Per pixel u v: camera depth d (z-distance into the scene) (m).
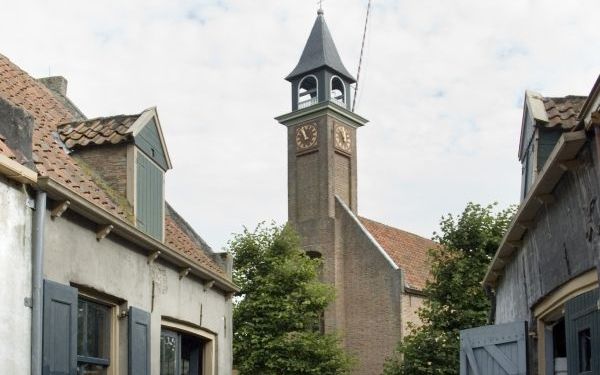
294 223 42.50
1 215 7.51
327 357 28.97
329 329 38.28
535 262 9.38
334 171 42.84
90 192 10.44
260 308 29.16
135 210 11.61
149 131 12.38
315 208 42.31
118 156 11.81
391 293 37.12
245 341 28.77
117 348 10.43
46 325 8.12
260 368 28.91
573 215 7.60
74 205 8.90
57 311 8.40
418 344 23.59
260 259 30.08
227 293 15.18
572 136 6.80
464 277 23.19
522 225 9.55
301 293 29.39
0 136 8.06
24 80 13.15
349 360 30.14
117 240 10.42
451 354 23.06
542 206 8.73
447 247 23.73
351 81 45.72
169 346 12.65
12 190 7.74
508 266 11.61
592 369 7.09
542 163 9.72
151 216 12.41
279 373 28.64
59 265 8.77
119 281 10.41
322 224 40.91
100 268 9.84
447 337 23.05
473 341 10.68
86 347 9.66
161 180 12.99
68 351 8.61
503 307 12.52
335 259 39.78
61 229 8.86
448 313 23.34
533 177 9.81
